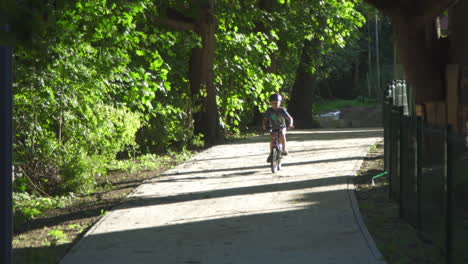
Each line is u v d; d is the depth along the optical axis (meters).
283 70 53.47
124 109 23.88
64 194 18.62
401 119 12.77
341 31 47.44
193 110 35.06
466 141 7.64
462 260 7.89
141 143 30.14
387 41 103.75
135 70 23.98
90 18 19.44
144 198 16.25
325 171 20.31
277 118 20.95
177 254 10.05
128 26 20.84
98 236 11.67
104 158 21.28
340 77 100.44
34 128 18.47
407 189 12.05
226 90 37.94
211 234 11.52
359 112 70.31
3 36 4.27
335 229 11.46
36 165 18.73
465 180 7.70
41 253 10.79
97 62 20.28
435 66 14.90
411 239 10.75
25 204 16.33
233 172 21.22
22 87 17.25
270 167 22.27
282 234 11.23
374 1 14.52
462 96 14.02
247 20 39.09
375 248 9.94
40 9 4.46
